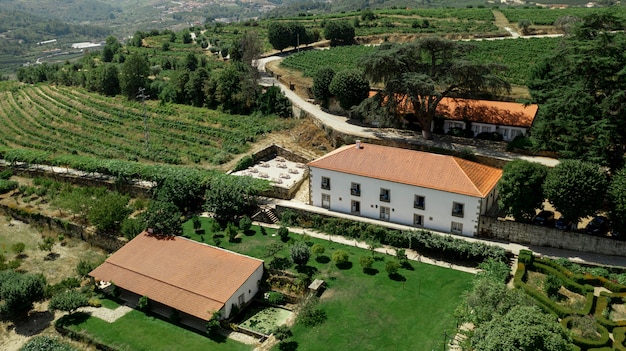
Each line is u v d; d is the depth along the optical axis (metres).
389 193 65.00
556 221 59.88
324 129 91.75
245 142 95.25
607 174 59.97
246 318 54.47
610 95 61.06
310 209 70.38
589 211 54.84
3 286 57.31
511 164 59.34
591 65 62.16
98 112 120.62
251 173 82.44
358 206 68.31
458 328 48.09
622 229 54.75
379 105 80.25
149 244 63.66
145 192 81.56
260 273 58.38
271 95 105.56
